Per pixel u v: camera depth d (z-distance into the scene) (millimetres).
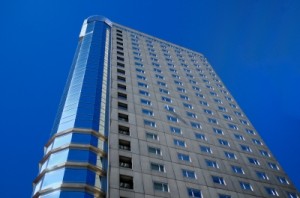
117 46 78688
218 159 49688
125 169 38250
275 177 51469
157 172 40250
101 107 53844
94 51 74812
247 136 61469
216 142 54500
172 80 71438
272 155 58094
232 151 54000
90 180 37750
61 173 38125
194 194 39625
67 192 35344
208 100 69562
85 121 48344
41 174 39750
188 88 71062
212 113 64625
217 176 45219
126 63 69688
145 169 39781
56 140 44969
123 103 52781
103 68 68312
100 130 48000
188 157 46531
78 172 38312
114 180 35906
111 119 46938
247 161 52812
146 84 63562
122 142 43406
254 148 58125
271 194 46781
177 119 55875
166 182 39250
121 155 40406
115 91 55438
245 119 67938
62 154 41406
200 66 88500
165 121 53219
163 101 59844
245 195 43875
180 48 96812
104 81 63156
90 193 36094
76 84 60375
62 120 49594
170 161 43594
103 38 84562
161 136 48531
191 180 41781
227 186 44031
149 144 45156
